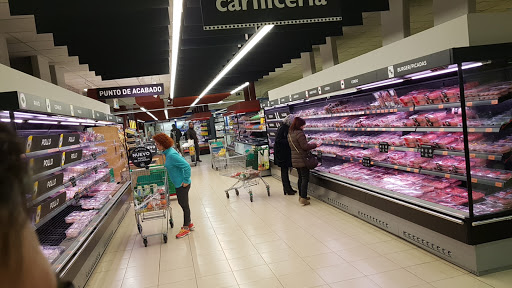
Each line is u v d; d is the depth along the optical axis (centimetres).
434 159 434
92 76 1025
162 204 541
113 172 797
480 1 836
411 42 399
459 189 402
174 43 563
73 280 344
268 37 664
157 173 664
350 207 561
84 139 618
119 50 632
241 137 1628
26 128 460
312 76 686
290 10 351
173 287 383
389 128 504
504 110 347
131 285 399
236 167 1171
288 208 649
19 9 404
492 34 331
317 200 687
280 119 919
